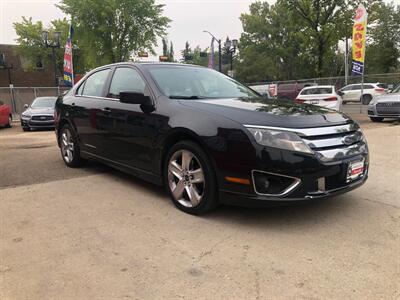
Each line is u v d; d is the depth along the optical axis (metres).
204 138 3.54
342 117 3.86
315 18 27.53
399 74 19.70
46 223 3.73
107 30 31.92
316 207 4.04
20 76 43.00
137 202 4.30
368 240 3.22
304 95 16.50
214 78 5.08
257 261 2.88
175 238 3.32
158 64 4.88
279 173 3.21
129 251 3.09
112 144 4.87
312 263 2.84
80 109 5.55
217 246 3.15
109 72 5.24
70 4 31.80
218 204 3.72
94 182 5.20
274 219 3.71
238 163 3.35
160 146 4.05
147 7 32.72
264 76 64.50
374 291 2.47
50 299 2.45
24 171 5.93
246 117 3.47
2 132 14.27
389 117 12.77
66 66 19.98
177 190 3.96
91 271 2.78
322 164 3.28
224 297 2.43
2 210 4.12
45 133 12.99
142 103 4.16
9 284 2.63
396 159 6.45
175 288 2.54
